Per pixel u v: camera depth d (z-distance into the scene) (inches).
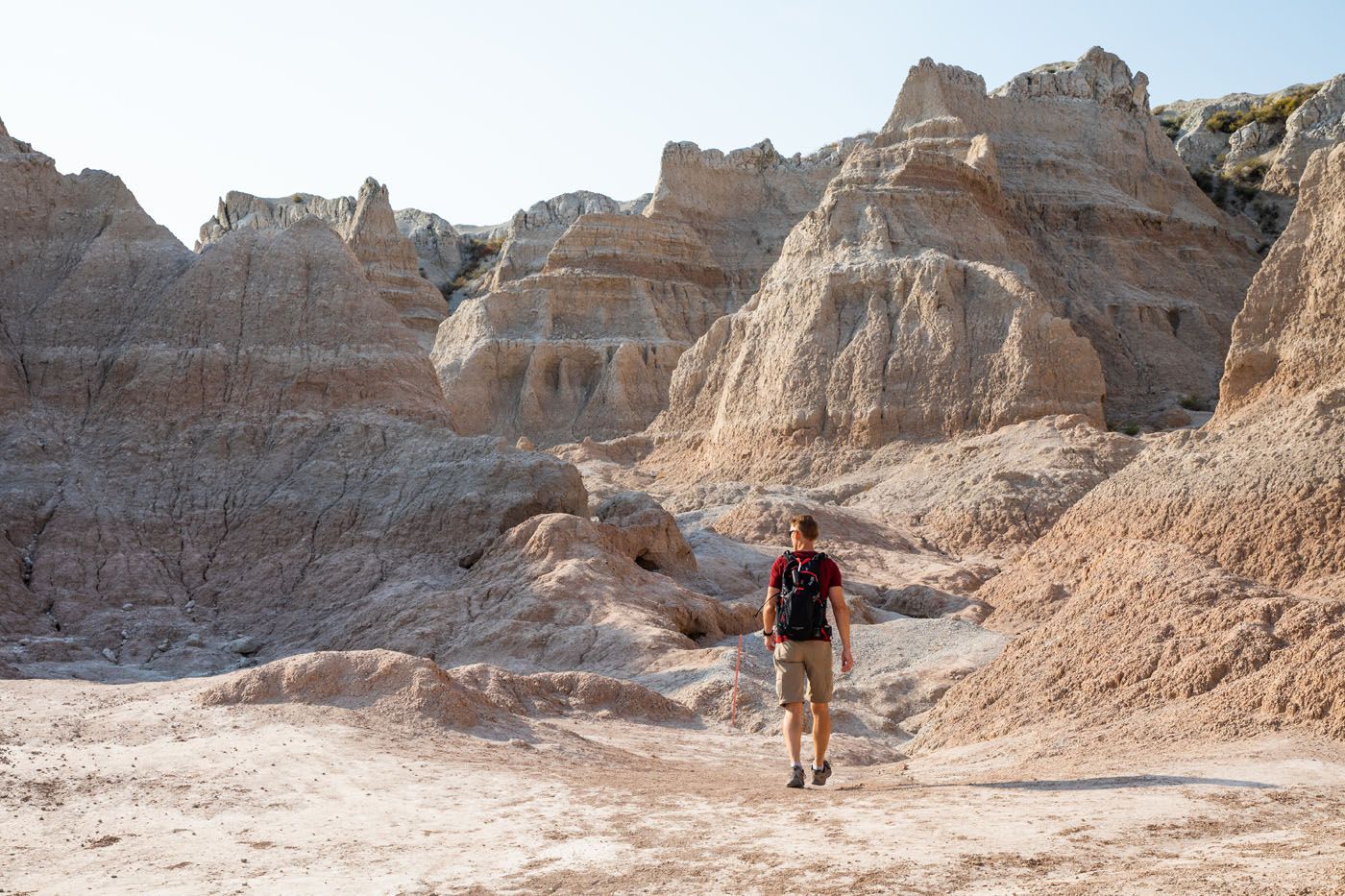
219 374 1611.7
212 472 1502.2
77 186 1845.5
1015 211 3169.3
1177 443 1321.4
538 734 563.8
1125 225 3203.7
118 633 1193.4
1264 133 3959.2
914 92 3294.8
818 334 2541.8
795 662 399.5
